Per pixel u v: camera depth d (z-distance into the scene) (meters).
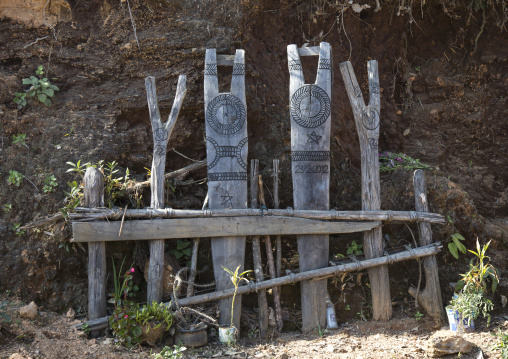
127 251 4.71
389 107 6.35
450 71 6.55
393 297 4.91
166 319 4.13
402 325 4.59
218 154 4.59
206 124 4.62
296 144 4.71
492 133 6.52
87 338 4.17
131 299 4.67
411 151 6.33
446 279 4.95
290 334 4.57
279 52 5.60
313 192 4.67
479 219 5.27
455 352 3.93
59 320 4.33
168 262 4.65
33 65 5.01
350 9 5.95
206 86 4.64
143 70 5.08
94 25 5.15
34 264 4.48
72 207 4.41
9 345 3.84
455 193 5.12
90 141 4.86
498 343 3.98
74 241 4.26
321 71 4.72
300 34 5.78
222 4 5.17
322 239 4.67
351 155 5.78
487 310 4.71
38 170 4.72
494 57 6.51
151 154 5.09
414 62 6.58
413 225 5.01
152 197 4.49
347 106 5.86
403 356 3.94
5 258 4.50
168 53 5.04
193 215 4.43
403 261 4.96
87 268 4.61
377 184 4.79
